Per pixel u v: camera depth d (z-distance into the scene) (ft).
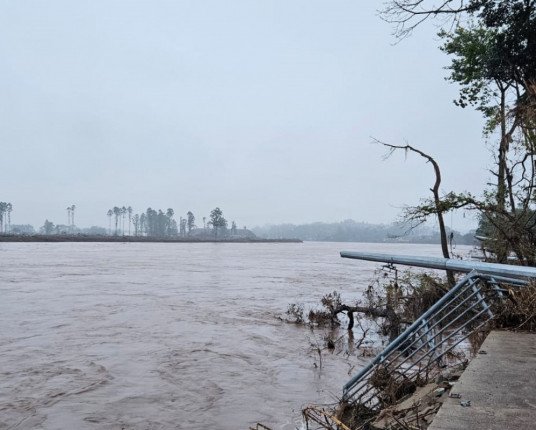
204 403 28.94
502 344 15.23
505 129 36.58
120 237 627.46
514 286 19.26
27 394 30.45
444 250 45.83
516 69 42.75
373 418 16.12
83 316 60.90
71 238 554.87
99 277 117.80
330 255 325.21
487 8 38.50
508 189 36.88
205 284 105.60
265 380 33.88
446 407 9.73
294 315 61.77
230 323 57.57
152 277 121.39
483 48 45.73
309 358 40.60
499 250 38.93
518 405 9.77
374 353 42.22
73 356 40.47
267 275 135.95
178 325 55.67
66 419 26.32
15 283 100.22
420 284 49.88
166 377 34.60
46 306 68.74
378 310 53.21
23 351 42.06
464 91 49.34
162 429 24.91
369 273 147.43
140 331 51.75
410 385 18.85
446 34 48.34
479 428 8.58
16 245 378.12
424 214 41.98
